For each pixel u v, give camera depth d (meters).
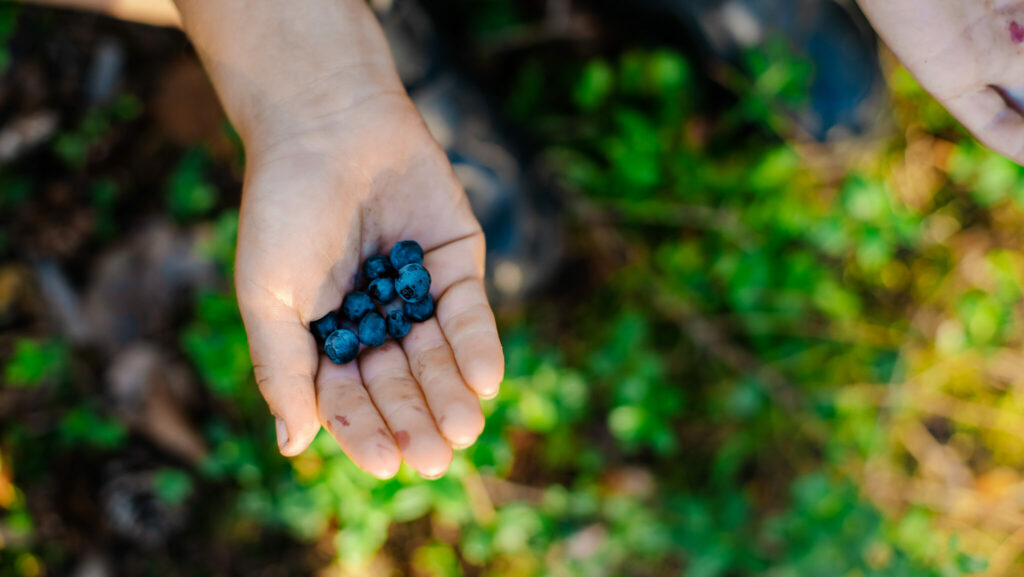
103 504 0.56
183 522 0.56
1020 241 0.58
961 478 0.57
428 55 0.55
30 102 0.59
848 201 0.53
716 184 0.55
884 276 0.58
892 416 0.56
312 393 0.40
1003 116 0.43
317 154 0.42
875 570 0.49
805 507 0.50
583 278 0.59
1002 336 0.57
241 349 0.51
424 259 0.43
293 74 0.43
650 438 0.53
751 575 0.54
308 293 0.41
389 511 0.47
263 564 0.57
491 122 0.56
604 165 0.58
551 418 0.51
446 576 0.56
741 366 0.56
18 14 0.59
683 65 0.54
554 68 0.59
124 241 0.59
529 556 0.55
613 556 0.53
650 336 0.58
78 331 0.57
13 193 0.58
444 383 0.40
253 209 0.41
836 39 0.54
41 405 0.56
